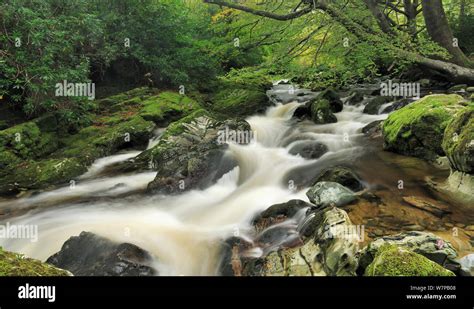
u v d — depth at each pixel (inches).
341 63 408.5
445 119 248.1
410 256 123.3
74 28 411.8
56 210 236.1
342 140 335.0
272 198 235.0
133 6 524.1
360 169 253.9
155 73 567.8
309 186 242.8
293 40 439.5
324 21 399.9
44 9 359.3
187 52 557.6
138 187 274.2
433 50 422.0
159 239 188.9
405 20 598.9
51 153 350.6
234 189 259.8
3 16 332.2
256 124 432.8
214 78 635.5
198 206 233.6
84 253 167.0
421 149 258.7
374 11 438.0
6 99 371.6
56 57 393.4
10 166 308.7
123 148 368.2
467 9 590.2
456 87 422.6
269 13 453.7
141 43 541.3
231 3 479.5
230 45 521.0
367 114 426.9
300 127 405.4
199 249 177.9
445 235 163.2
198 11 614.9
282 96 590.6
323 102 426.9
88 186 282.4
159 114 426.9
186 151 311.9
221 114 485.1
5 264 117.5
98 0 507.8
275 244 173.6
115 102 476.1
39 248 186.5
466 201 192.1
